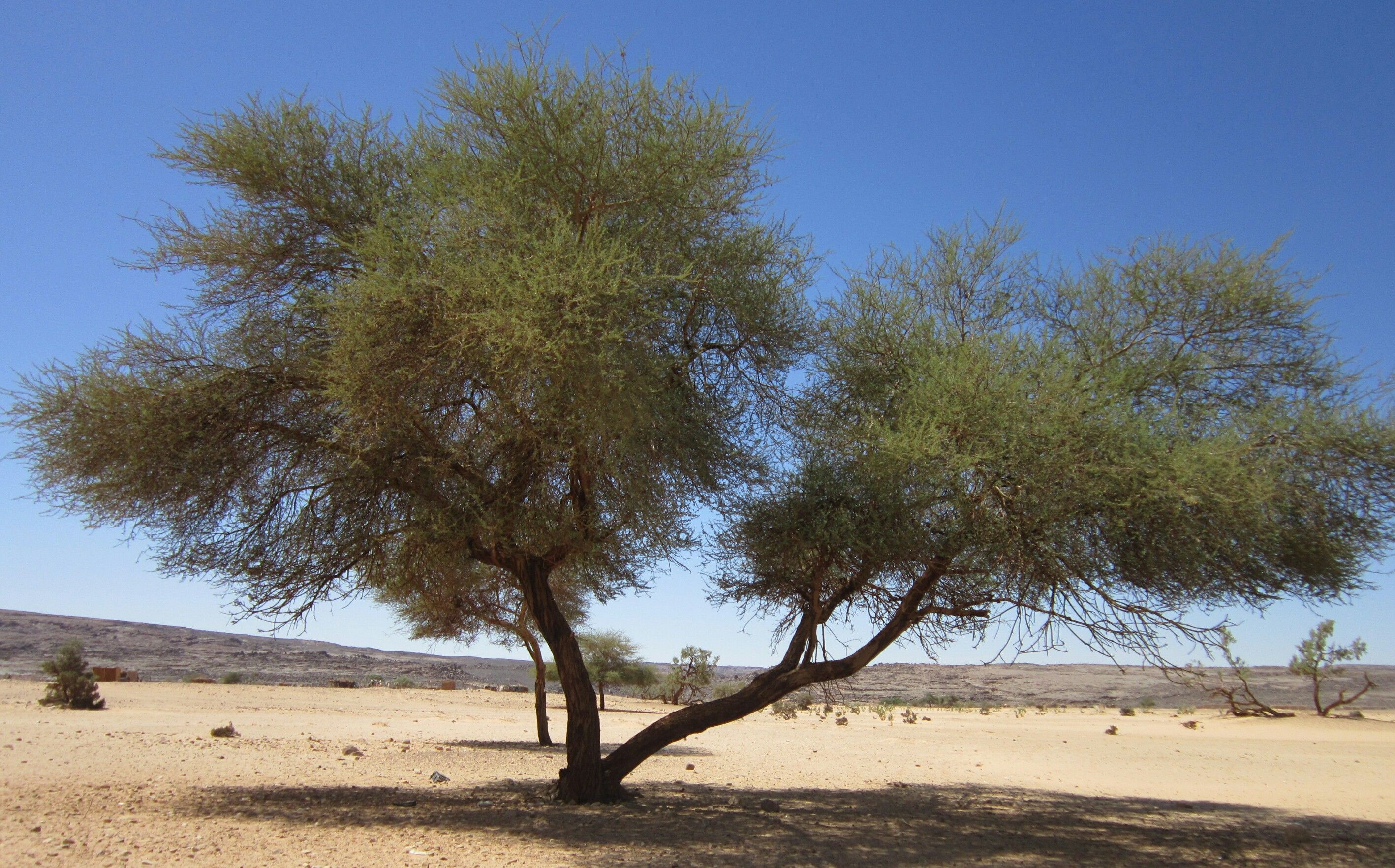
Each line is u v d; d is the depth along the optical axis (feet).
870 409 37.50
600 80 36.32
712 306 38.11
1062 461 30.14
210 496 35.06
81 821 31.22
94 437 32.65
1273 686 211.41
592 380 29.55
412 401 32.48
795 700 148.05
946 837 37.45
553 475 36.83
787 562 40.63
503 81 35.86
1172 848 36.27
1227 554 31.96
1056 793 56.08
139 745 59.67
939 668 322.14
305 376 34.63
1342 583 33.60
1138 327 35.32
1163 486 29.22
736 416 39.93
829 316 39.11
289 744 67.51
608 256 30.99
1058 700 209.15
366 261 32.17
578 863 28.22
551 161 35.40
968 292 38.65
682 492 37.52
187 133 35.83
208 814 34.68
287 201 36.78
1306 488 32.17
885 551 35.65
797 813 43.42
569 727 41.91
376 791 44.57
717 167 36.86
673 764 68.54
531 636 76.18
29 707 88.63
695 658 174.09
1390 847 37.37
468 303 30.37
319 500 35.22
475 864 27.25
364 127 37.88
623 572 42.04
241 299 37.40
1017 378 31.45
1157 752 86.33
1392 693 193.98
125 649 254.88
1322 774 70.44
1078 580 32.96
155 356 34.47
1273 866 32.73
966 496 32.63
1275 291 33.40
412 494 34.24
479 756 65.62
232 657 263.49
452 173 34.06
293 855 27.20
